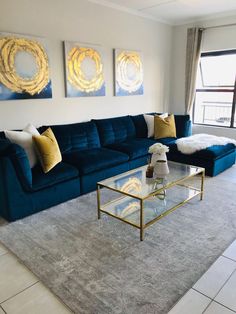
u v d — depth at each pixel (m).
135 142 4.20
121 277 1.86
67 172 2.96
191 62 5.28
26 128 3.03
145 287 1.76
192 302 1.64
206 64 5.43
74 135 3.68
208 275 1.87
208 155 3.77
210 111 5.79
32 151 2.85
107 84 4.39
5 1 3.03
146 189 2.48
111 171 3.52
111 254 2.11
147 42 4.95
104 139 4.09
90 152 3.58
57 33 3.57
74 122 4.03
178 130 4.86
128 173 2.96
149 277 1.85
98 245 2.24
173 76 5.71
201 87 5.70
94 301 1.65
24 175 2.55
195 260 2.03
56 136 3.49
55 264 2.00
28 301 1.67
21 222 2.63
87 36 3.94
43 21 3.40
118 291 1.73
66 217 2.72
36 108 3.52
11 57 3.13
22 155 2.54
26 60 3.27
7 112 3.24
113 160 3.46
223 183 3.61
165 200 2.88
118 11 4.30
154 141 4.34
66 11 3.62
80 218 2.70
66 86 3.79
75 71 3.85
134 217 2.46
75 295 1.70
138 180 2.74
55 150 2.97
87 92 4.07
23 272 1.92
